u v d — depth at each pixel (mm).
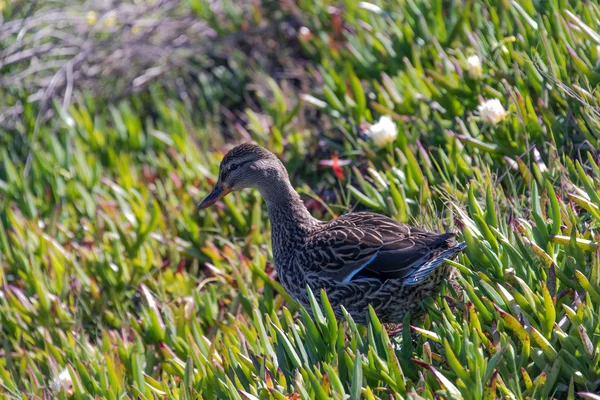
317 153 12227
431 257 7781
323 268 8430
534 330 6637
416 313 8117
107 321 10734
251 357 7535
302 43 14117
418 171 9820
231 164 9539
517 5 10688
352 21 13633
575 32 10148
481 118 9930
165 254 11414
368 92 12586
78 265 11047
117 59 15617
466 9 11789
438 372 6457
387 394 6938
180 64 15508
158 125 14422
